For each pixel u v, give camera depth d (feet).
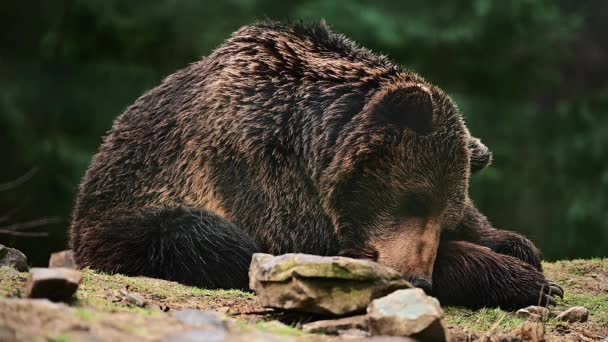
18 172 86.38
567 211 103.81
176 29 95.61
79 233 41.39
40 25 97.96
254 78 38.14
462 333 27.63
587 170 107.96
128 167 40.55
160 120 40.55
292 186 36.58
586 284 41.42
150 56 98.07
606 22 124.47
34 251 79.46
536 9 101.71
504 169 105.70
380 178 34.42
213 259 35.96
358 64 37.81
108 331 20.59
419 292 24.02
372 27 96.12
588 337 30.45
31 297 23.73
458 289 35.14
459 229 38.93
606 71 124.26
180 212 37.35
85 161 87.97
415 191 34.19
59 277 23.86
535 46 106.42
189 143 38.78
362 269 25.58
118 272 37.22
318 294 25.39
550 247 103.04
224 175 37.70
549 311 33.40
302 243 36.42
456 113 35.53
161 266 36.55
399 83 35.83
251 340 21.07
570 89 123.54
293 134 36.86
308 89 37.22
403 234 33.96
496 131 108.17
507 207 103.55
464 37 99.19
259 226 37.09
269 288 25.91
